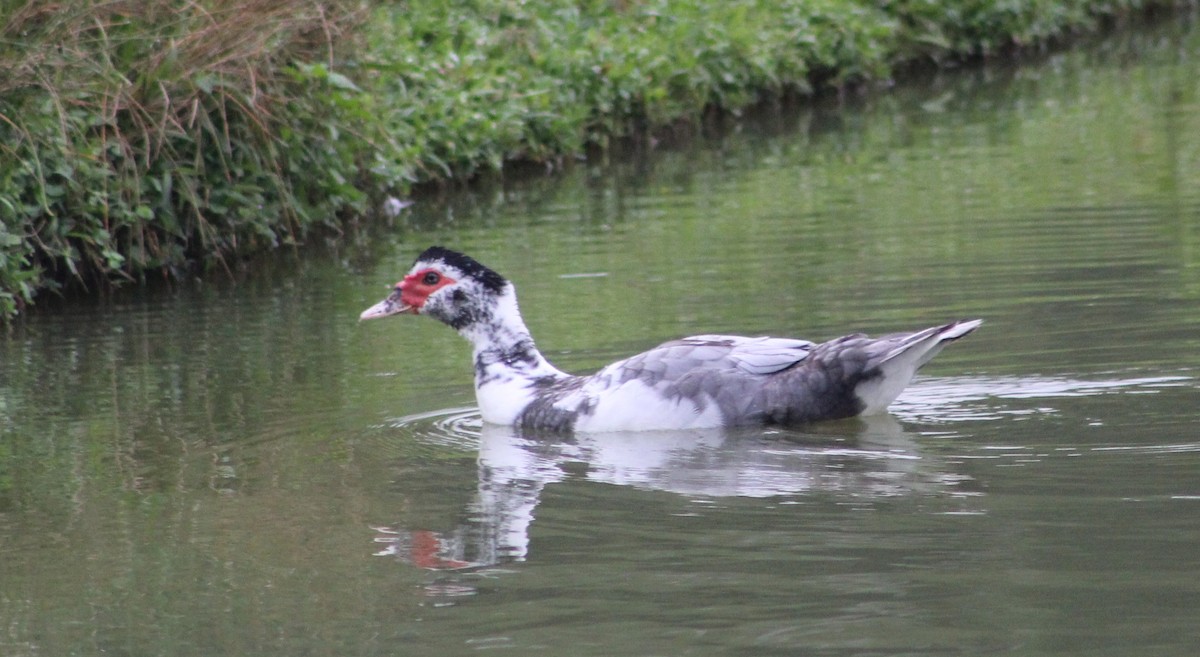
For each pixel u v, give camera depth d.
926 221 17.47
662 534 8.48
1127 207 17.42
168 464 10.27
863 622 7.20
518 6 26.50
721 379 10.73
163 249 17.33
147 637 7.45
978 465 9.45
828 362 10.58
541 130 23.75
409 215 20.38
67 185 16.44
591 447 10.40
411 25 24.66
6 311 15.45
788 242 16.88
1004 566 7.76
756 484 9.30
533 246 17.53
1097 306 13.25
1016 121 24.75
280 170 18.52
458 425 11.16
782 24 29.52
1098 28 36.00
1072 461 9.41
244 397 12.07
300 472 10.01
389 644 7.23
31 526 9.07
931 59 32.31
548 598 7.67
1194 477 8.96
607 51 25.69
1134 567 7.64
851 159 22.30
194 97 17.06
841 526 8.45
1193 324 12.48
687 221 18.48
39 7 15.80
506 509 9.05
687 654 6.98
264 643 7.32
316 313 15.20
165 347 14.00
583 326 13.73
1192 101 25.31
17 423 11.49
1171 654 6.71
